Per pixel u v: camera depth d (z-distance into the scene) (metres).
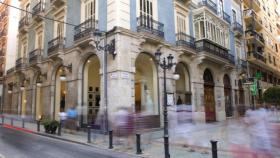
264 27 32.38
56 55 16.20
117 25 12.52
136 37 13.30
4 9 32.62
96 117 14.01
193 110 16.44
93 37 13.11
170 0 16.31
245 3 28.22
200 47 17.30
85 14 14.89
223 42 20.80
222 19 20.77
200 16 17.98
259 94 26.75
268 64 31.31
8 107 25.91
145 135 11.66
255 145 6.03
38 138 11.34
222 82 20.42
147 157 7.72
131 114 10.41
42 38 19.38
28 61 21.02
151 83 15.00
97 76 16.39
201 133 12.46
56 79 17.52
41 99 19.05
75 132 13.12
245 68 24.77
